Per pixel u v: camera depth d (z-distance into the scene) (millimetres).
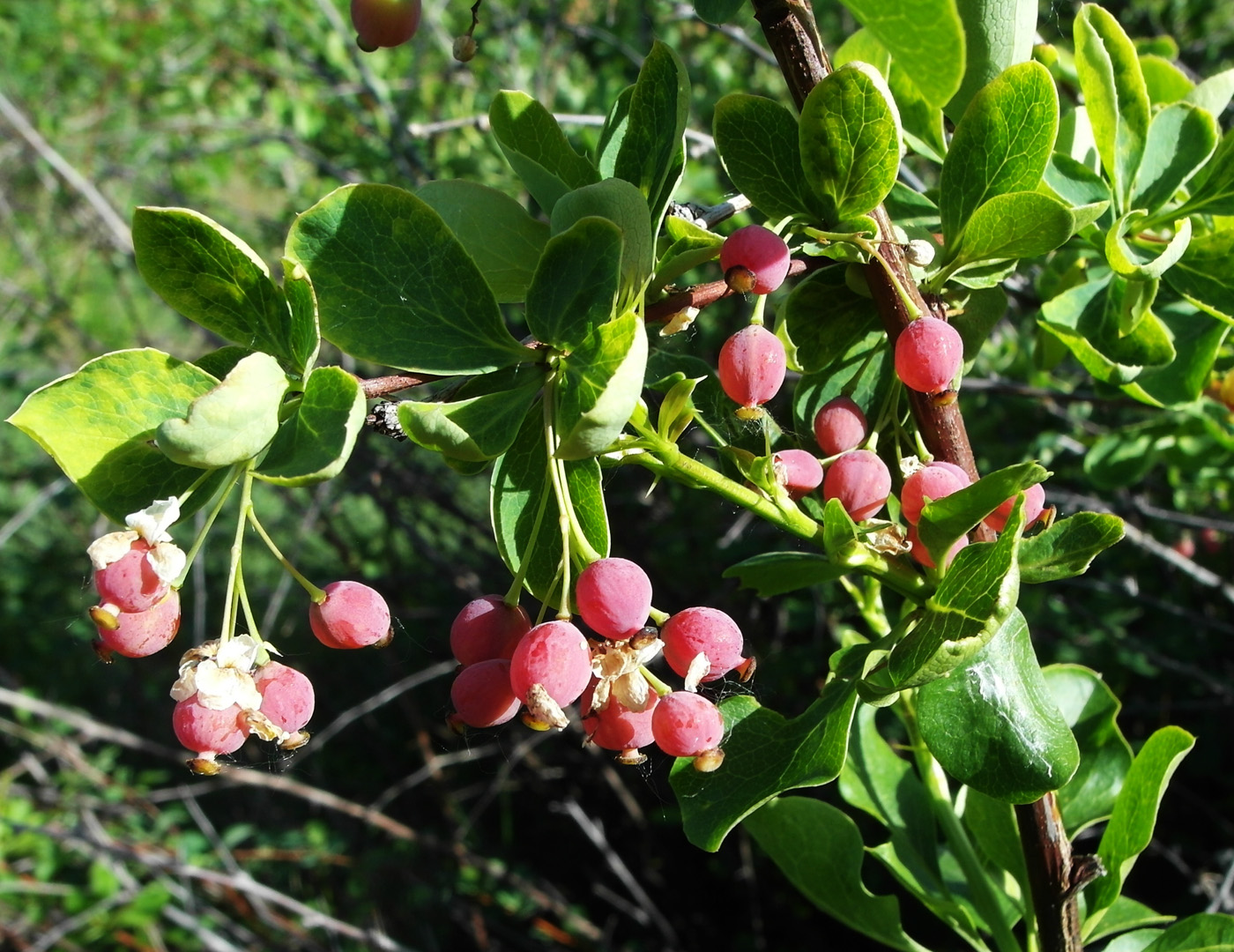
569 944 567
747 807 148
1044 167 158
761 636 545
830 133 154
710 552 534
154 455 142
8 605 821
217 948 509
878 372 183
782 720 155
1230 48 530
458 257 144
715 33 583
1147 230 199
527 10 645
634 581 138
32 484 868
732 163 161
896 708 208
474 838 614
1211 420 275
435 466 620
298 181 771
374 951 550
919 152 188
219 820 677
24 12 921
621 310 145
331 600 142
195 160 844
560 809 547
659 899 605
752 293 151
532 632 137
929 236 183
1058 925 175
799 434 186
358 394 128
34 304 867
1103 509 391
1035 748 146
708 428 182
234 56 787
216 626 725
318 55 692
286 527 711
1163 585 484
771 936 580
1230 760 498
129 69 871
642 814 590
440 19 630
